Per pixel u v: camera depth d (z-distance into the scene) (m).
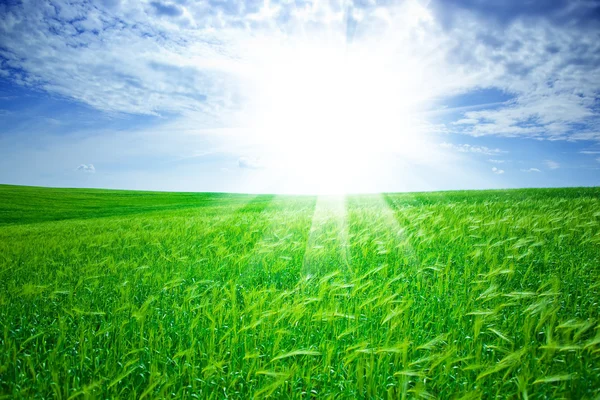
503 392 2.17
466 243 5.31
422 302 3.33
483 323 2.81
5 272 5.65
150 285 4.34
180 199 48.66
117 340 2.90
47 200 44.00
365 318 3.01
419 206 12.40
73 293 4.19
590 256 4.65
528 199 13.02
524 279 3.91
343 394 2.20
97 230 12.12
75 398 2.26
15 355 2.53
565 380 2.13
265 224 8.87
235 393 2.31
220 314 3.02
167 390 2.35
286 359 2.65
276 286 4.25
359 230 6.88
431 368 2.19
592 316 3.05
